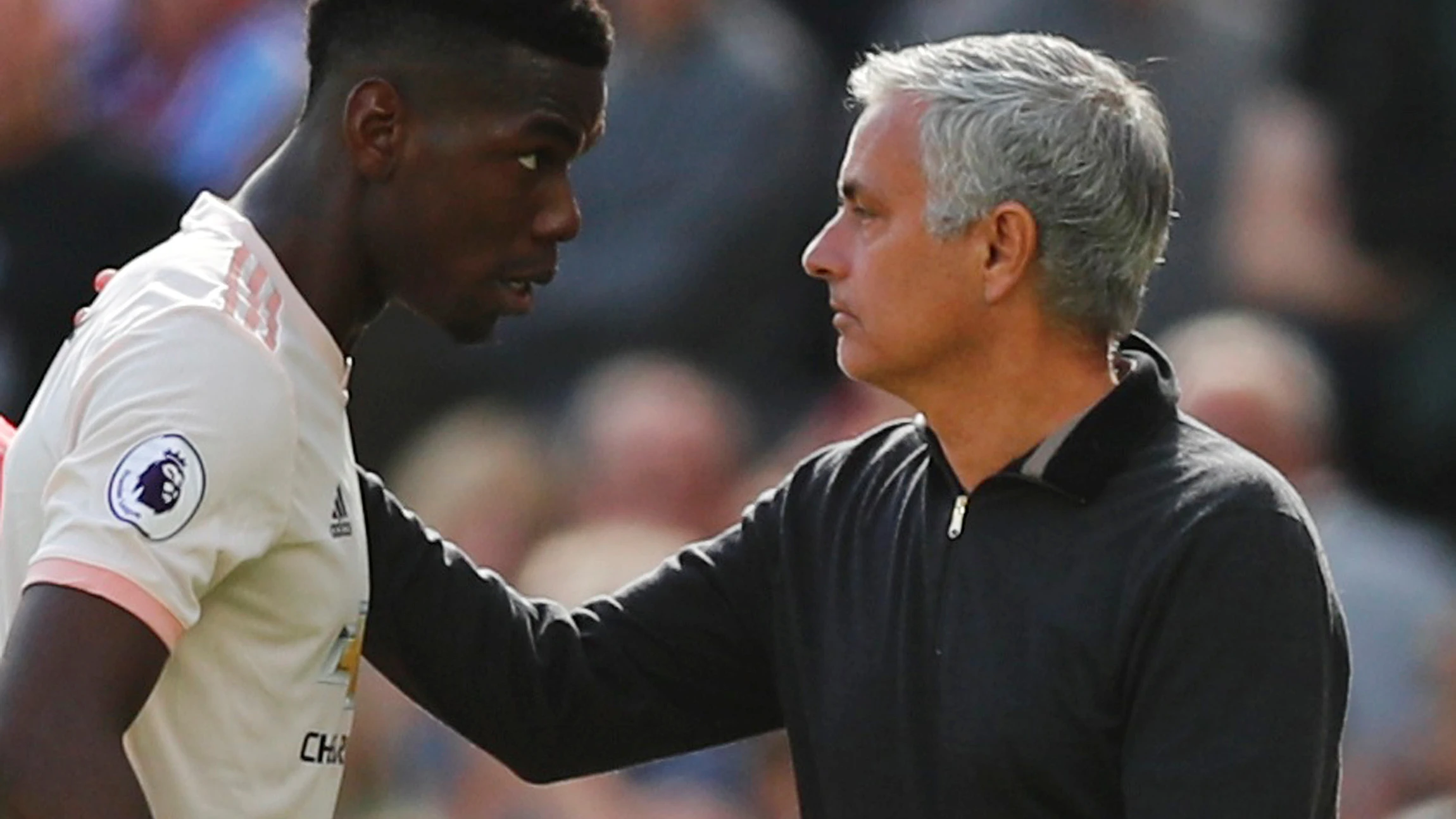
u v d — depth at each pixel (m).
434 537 15.57
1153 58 28.06
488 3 13.81
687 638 15.63
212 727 13.48
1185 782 13.62
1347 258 30.38
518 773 15.73
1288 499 14.06
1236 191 30.36
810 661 14.98
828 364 30.88
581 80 14.03
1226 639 13.72
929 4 32.25
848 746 14.63
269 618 13.57
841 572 14.98
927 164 14.45
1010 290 14.41
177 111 30.67
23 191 29.72
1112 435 14.23
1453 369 29.83
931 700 14.32
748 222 30.70
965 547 14.41
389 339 30.48
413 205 13.88
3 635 13.37
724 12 31.91
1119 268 14.46
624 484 26.91
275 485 13.14
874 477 15.16
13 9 29.86
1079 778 13.97
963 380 14.55
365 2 13.90
